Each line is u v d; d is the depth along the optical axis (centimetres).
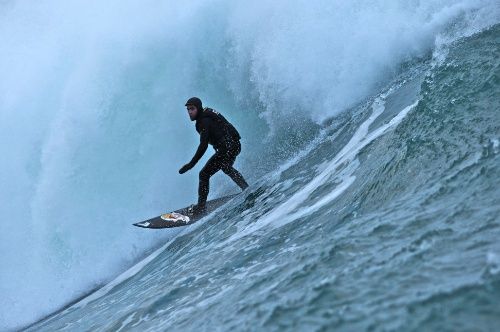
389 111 2292
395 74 2936
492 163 1220
